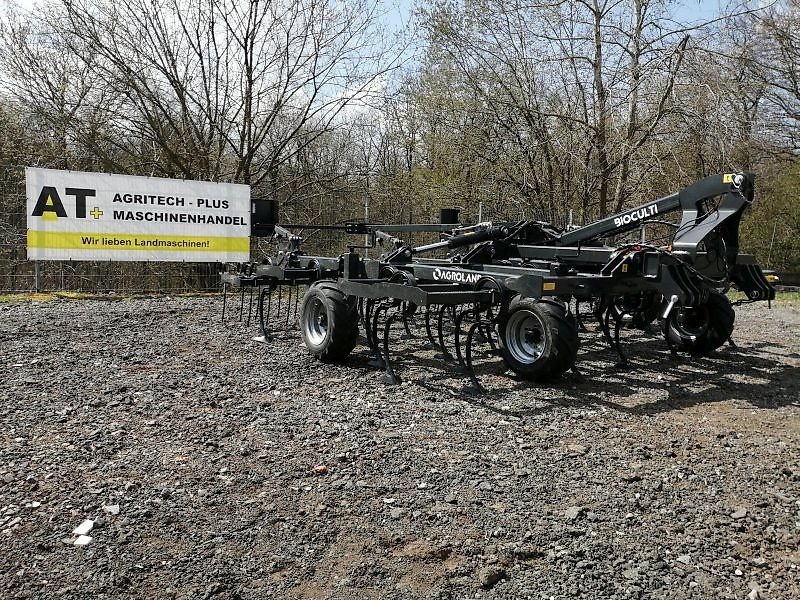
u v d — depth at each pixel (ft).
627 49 57.88
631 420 16.62
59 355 21.54
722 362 23.52
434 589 8.98
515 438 15.02
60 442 13.70
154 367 20.45
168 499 11.30
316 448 13.94
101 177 35.99
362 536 10.32
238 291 42.75
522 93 62.85
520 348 20.16
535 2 60.13
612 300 24.18
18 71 47.73
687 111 54.44
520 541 10.29
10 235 41.27
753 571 9.68
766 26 69.26
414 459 13.53
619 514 11.34
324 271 27.40
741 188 20.53
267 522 10.64
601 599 8.87
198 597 8.59
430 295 18.19
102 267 41.91
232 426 15.10
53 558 9.36
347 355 21.48
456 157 68.28
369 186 62.03
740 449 14.74
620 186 59.52
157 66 49.67
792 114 71.15
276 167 55.52
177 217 38.37
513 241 27.96
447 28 62.59
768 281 23.07
